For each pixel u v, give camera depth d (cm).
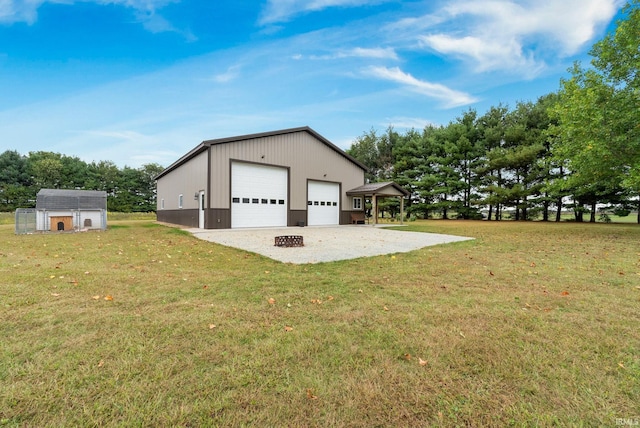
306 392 166
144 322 258
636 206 1895
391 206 2970
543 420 147
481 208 2638
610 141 933
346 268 498
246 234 1069
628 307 312
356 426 143
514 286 393
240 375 181
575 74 1168
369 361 199
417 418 148
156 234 1052
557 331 250
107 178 3828
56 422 141
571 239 968
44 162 3506
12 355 199
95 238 926
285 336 234
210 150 1265
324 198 1745
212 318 269
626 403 159
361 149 3284
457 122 2830
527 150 2112
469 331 248
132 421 142
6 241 841
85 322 257
